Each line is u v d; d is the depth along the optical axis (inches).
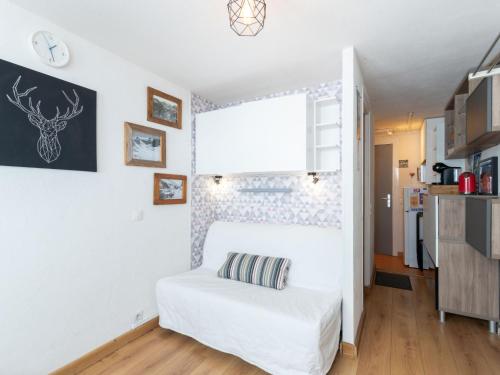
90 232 77.1
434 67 91.6
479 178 102.4
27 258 63.7
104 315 80.3
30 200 64.3
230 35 72.8
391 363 75.4
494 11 61.9
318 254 92.2
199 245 119.6
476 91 78.4
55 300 68.8
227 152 105.6
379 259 190.7
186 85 108.5
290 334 65.9
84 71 75.5
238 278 95.0
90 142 76.0
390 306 113.0
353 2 59.1
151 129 95.2
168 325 90.5
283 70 94.6
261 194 119.9
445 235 97.9
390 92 116.1
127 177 87.9
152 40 75.8
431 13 62.9
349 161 79.6
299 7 60.6
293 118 91.4
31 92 63.5
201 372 72.8
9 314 60.7
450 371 71.8
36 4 61.2
